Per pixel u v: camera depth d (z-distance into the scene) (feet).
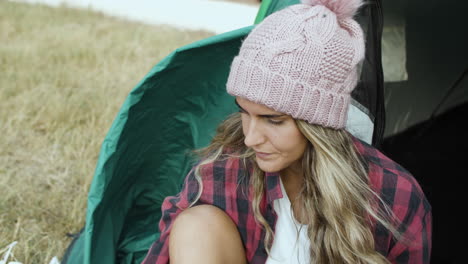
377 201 4.25
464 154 8.12
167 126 5.44
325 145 3.87
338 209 4.01
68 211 7.04
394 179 4.26
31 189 7.41
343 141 4.01
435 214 7.30
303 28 3.66
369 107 5.59
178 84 5.04
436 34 7.28
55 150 8.42
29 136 8.81
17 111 9.53
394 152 8.09
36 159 8.21
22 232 6.42
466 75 7.79
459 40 7.35
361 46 3.93
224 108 5.51
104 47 13.33
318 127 3.84
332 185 3.93
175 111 5.35
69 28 14.83
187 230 4.21
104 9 18.37
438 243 6.89
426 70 7.61
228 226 4.40
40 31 14.19
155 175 5.90
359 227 4.08
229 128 4.51
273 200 4.26
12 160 8.12
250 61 3.68
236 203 4.45
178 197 4.67
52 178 7.74
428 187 7.66
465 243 6.88
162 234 4.51
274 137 3.80
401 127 8.11
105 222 5.18
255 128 3.81
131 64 12.57
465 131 8.27
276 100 3.62
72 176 7.76
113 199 5.31
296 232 4.37
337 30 3.78
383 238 4.36
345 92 3.87
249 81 3.67
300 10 3.83
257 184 4.31
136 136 5.09
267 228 4.32
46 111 9.62
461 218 7.27
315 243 4.24
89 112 9.81
